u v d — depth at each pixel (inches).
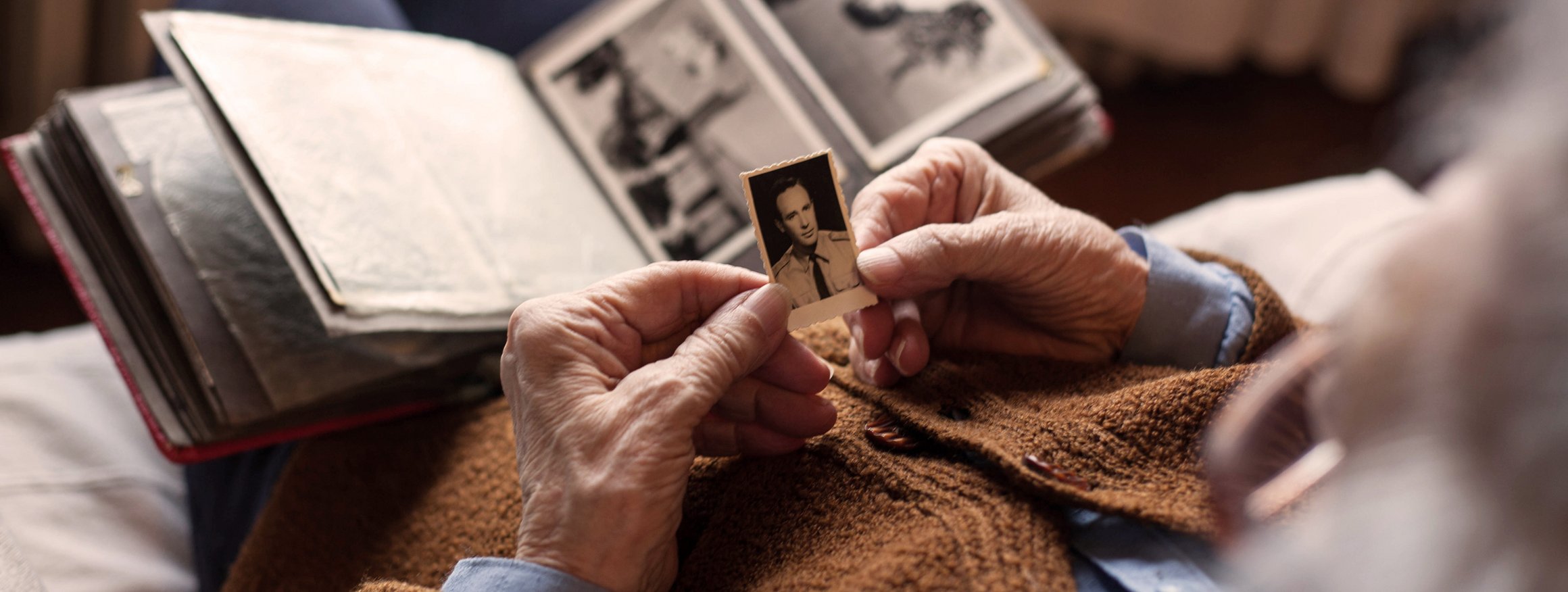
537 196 32.2
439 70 32.9
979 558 22.5
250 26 30.3
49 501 30.8
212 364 27.8
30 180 29.2
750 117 34.0
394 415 30.4
